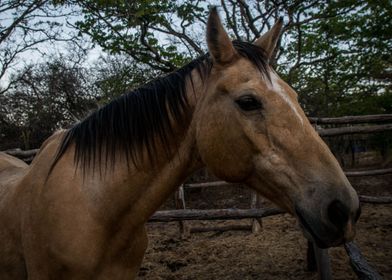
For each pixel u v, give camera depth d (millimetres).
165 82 1922
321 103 11531
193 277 4227
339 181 1519
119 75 10680
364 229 5621
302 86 11242
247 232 6047
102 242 1833
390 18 9484
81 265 1766
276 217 6828
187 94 1881
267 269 4332
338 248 4770
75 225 1772
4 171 2619
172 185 1913
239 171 1734
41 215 1843
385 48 9898
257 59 1761
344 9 9148
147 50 8820
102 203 1836
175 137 1881
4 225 2088
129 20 8312
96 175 1874
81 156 1906
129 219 1887
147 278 4258
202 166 1964
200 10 8680
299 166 1576
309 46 10188
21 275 2084
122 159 1882
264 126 1649
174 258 4910
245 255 4859
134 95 1935
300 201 1558
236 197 9109
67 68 12539
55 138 2191
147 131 1871
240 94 1677
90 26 8633
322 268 3396
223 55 1781
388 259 4262
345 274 3979
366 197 4586
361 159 14359
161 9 8469
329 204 1486
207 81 1844
